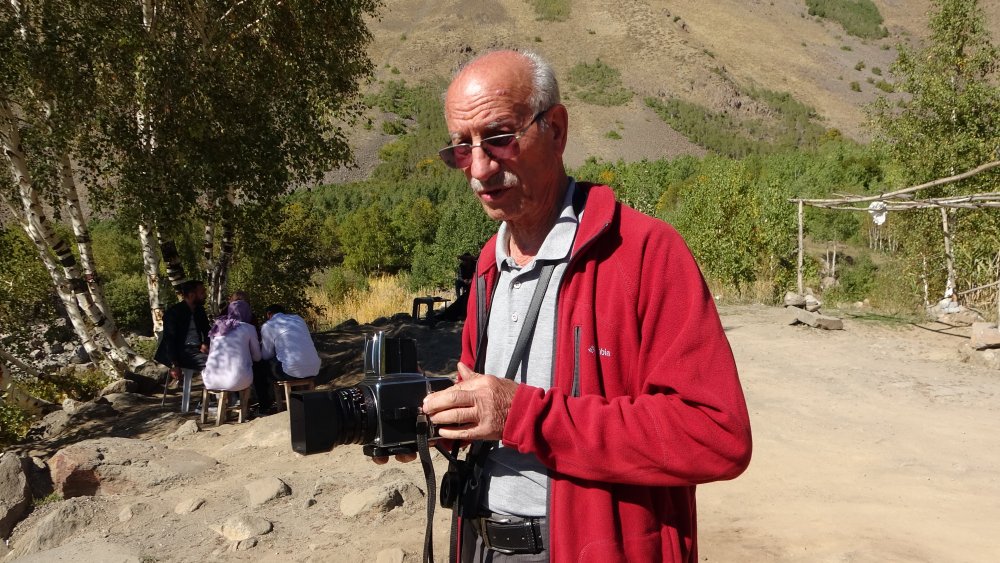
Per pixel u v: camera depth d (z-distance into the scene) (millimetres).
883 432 7117
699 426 1357
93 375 12375
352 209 71688
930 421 7492
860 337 11750
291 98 12312
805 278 17875
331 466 5840
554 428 1412
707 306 1471
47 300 13758
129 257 29109
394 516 4723
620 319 1503
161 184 11102
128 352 12234
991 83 15492
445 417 1444
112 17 10602
